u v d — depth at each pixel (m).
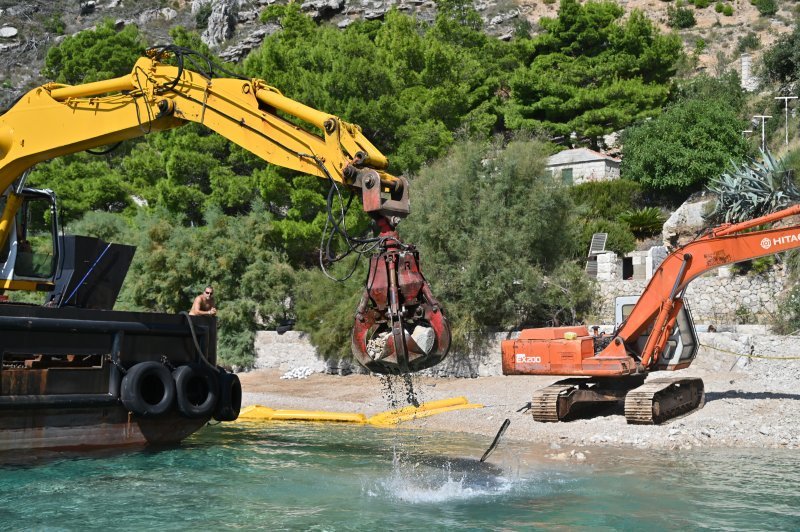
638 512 10.27
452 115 47.38
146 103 13.76
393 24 51.84
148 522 9.86
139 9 132.38
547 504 10.82
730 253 17.81
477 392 24.70
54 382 13.59
